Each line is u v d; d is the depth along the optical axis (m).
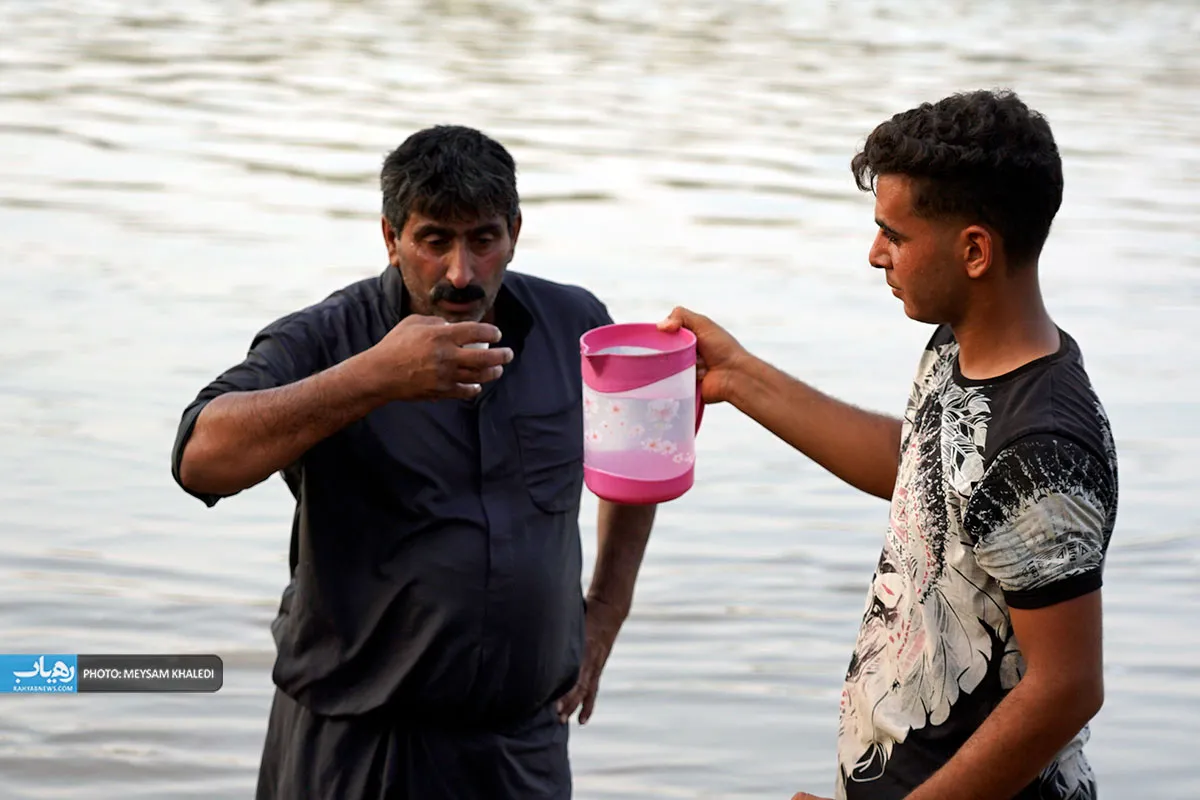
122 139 10.17
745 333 6.83
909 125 2.13
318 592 2.65
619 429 2.48
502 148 2.54
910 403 2.32
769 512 5.34
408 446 2.61
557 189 9.19
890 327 6.98
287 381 2.60
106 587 4.64
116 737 3.95
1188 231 8.62
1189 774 3.88
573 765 3.92
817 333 6.87
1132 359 6.71
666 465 2.50
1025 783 2.09
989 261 2.11
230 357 6.37
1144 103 11.72
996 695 2.17
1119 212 8.97
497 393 2.67
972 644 2.17
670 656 4.41
